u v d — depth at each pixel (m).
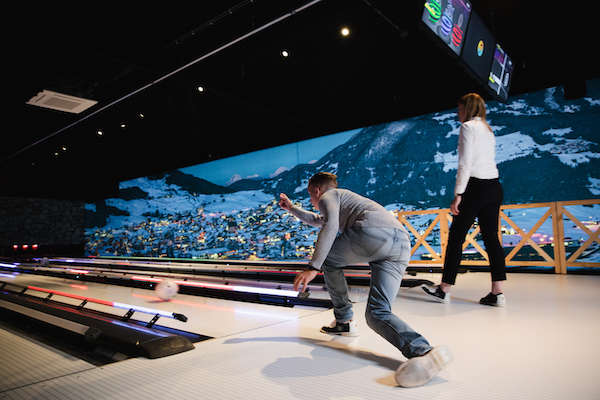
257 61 5.34
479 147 2.51
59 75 4.84
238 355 1.62
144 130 8.23
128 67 5.15
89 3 3.76
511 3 4.21
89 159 10.66
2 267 7.75
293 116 7.14
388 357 1.55
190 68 5.38
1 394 1.27
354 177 9.21
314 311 2.60
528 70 5.08
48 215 11.07
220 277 4.87
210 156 9.23
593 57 4.53
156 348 1.63
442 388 1.21
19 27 3.88
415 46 4.94
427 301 2.74
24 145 8.47
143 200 12.33
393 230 1.47
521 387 1.19
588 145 6.08
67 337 2.00
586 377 1.25
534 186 6.66
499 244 2.54
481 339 1.75
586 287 3.13
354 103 6.41
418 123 8.36
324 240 1.49
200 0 3.90
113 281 4.83
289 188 10.08
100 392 1.26
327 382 1.30
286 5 4.18
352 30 4.62
